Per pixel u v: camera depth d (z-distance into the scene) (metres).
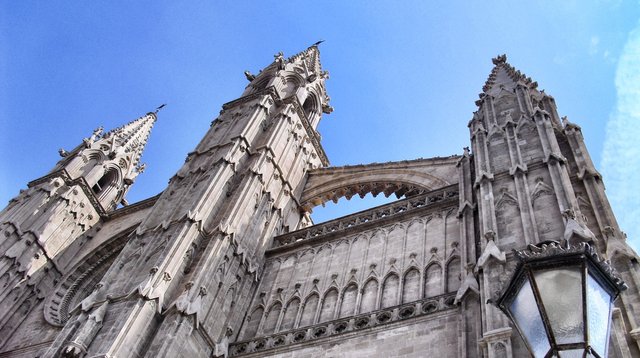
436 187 37.19
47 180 49.81
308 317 28.64
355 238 32.84
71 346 24.17
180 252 29.61
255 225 35.25
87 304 27.08
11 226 43.47
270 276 33.16
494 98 34.41
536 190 24.33
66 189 49.25
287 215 40.09
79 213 48.47
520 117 30.69
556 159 25.45
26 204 46.44
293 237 36.12
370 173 42.25
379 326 24.81
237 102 46.88
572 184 25.69
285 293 31.20
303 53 59.41
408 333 23.62
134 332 24.98
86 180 53.19
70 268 45.06
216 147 40.00
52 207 46.75
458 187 32.44
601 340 8.95
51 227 45.47
